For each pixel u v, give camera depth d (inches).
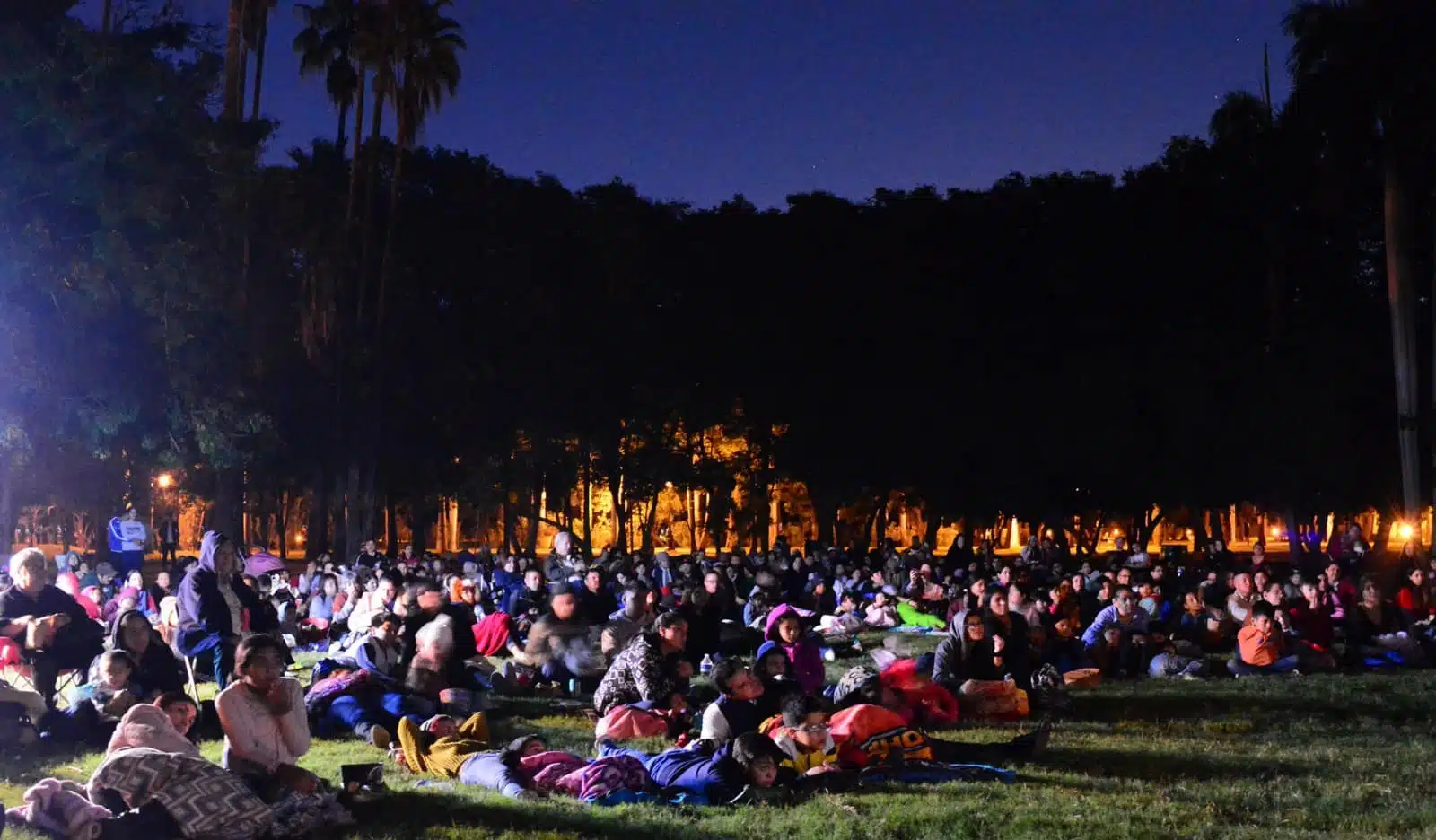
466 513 2391.7
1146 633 711.1
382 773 371.9
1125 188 1951.3
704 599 722.8
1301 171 1764.3
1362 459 1825.8
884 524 2260.1
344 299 1903.3
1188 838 320.2
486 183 2076.8
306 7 1894.7
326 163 2021.4
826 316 1958.7
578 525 2901.1
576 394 1996.8
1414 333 1451.8
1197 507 1893.5
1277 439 1750.7
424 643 507.8
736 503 2118.6
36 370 1040.2
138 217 1032.2
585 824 331.6
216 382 1291.8
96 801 307.4
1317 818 349.1
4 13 932.6
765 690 436.5
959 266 1936.5
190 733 436.5
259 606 557.3
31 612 499.8
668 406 2017.7
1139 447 1792.6
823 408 1918.1
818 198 2044.8
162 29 1079.0
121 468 1546.5
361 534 1862.7
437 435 1988.2
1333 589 812.6
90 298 1023.6
